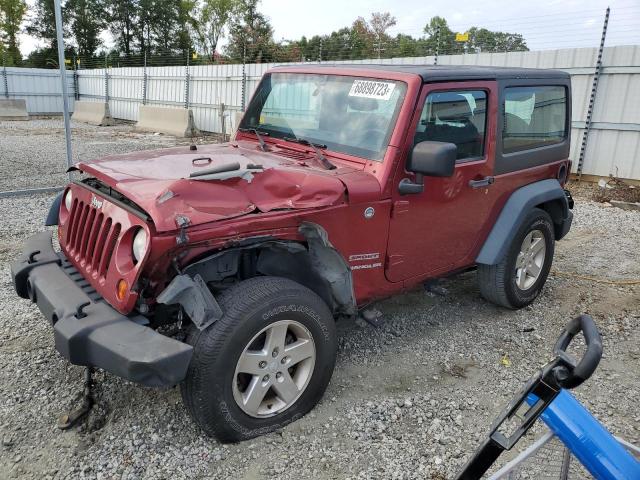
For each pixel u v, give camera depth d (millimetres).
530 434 3162
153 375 2512
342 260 3352
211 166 3338
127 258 2805
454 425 3273
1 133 17984
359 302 3645
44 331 4176
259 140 4203
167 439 3037
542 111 4844
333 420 3260
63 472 2779
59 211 3895
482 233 4395
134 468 2818
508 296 4699
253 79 18109
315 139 3883
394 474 2848
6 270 5352
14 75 25297
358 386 3641
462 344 4289
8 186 9250
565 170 5273
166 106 21531
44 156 12938
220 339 2740
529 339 4418
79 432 3078
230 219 2832
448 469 2898
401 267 3775
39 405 3293
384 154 3475
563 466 2084
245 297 2850
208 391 2766
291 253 3355
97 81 26203
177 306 3084
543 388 1562
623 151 10453
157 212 2639
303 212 3078
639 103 10109
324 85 4000
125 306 2734
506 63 11688
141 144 16031
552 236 5012
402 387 3658
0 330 4172
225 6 53156
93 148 14648
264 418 3043
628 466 1552
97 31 51531
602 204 9367
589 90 10680
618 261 6414
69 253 3453
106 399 3367
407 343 4273
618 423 3318
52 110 26938
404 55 16531
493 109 4188
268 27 50969
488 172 4234
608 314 4914
